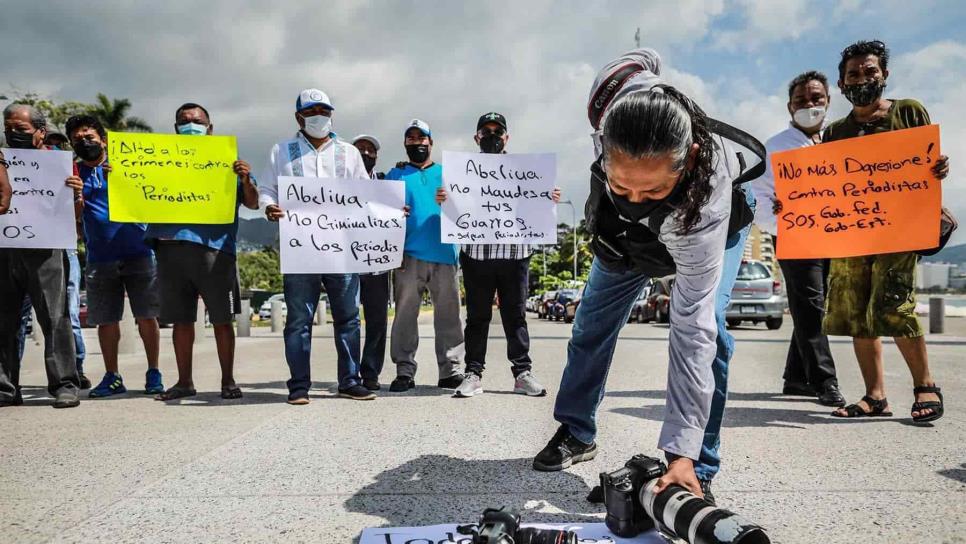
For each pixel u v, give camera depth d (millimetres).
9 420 3291
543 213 4113
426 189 4336
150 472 2254
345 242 3875
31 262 3680
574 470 2256
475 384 3973
